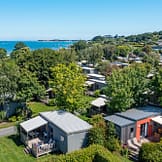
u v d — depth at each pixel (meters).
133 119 33.78
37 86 47.75
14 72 45.25
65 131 30.53
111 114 40.34
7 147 34.28
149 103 41.78
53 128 33.81
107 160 24.45
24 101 47.34
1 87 44.22
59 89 41.88
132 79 39.41
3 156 31.25
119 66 92.81
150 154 27.05
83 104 43.53
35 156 31.09
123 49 148.62
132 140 33.50
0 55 119.06
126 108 38.75
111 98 39.41
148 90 40.59
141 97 40.47
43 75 63.25
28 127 34.22
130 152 30.89
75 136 30.84
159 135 33.75
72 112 42.84
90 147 26.91
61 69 42.47
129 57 143.00
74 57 93.56
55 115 37.00
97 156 25.89
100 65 92.00
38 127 34.62
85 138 31.66
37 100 61.66
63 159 25.33
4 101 46.62
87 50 123.62
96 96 63.28
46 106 56.44
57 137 32.91
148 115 35.25
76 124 32.94
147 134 35.44
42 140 34.97
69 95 41.16
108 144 30.59
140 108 39.41
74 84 41.16
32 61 64.50
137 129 34.06
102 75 82.25
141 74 40.22
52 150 32.19
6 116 48.03
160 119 34.91
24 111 48.28
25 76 46.53
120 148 30.69
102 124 32.19
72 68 43.44
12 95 46.53
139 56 149.50
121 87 38.19
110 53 137.62
